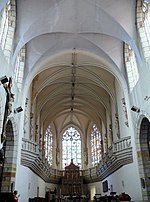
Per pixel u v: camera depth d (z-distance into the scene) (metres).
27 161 18.11
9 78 12.97
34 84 22.89
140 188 15.75
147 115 14.16
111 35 16.86
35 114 24.67
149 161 16.05
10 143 16.02
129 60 18.62
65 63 21.56
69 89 27.11
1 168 13.70
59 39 18.28
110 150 21.69
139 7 15.16
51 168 31.20
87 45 18.94
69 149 36.28
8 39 14.23
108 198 16.95
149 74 13.38
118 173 21.16
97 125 32.66
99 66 21.08
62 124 36.72
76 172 32.97
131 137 17.39
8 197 11.38
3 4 11.13
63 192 31.23
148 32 14.45
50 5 14.91
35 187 22.39
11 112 13.94
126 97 18.36
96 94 26.69
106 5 14.97
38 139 25.89
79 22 16.48
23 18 15.05
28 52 18.41
